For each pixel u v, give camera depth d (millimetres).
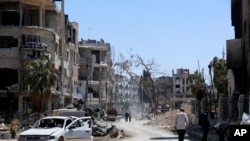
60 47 70562
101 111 83875
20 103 58375
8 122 52375
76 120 24891
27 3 62000
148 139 35219
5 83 59500
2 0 60938
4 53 59344
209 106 46188
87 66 100625
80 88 95875
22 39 60594
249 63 40125
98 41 113000
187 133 40969
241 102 31719
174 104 143125
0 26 60125
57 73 63625
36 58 59688
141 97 167500
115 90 132750
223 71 73500
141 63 100562
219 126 22297
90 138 25609
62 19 71750
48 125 24516
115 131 40812
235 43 43219
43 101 54125
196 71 95688
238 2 46344
